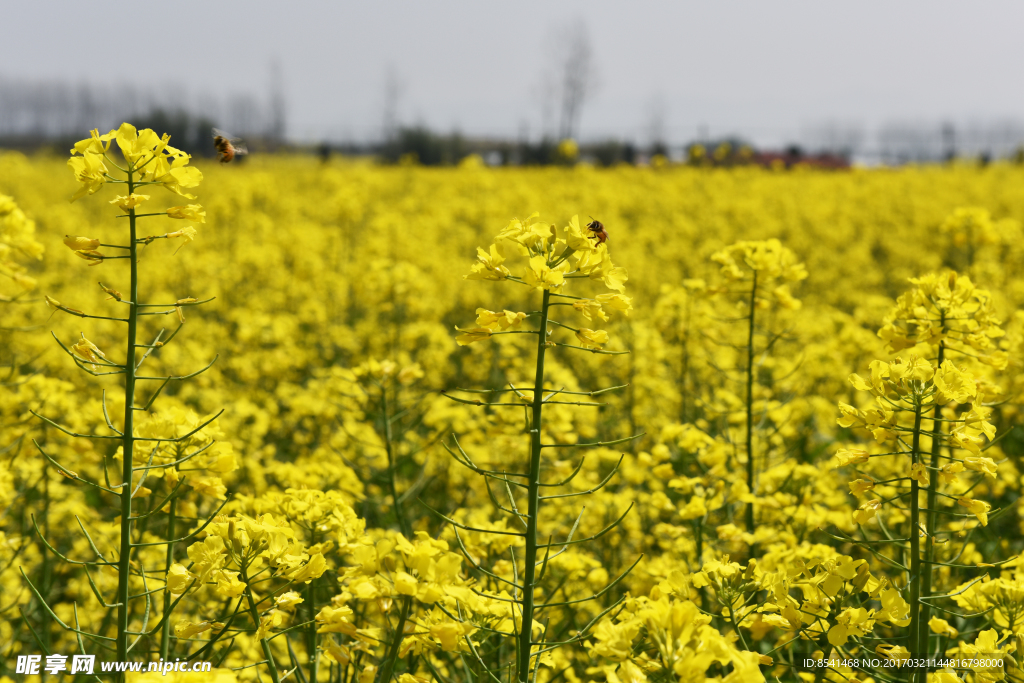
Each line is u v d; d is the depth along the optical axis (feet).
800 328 30.94
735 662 6.81
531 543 8.79
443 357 27.99
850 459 9.44
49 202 75.31
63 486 18.34
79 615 14.90
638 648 8.64
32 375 18.28
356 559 8.79
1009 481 16.78
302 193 90.53
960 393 8.95
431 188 92.12
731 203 73.46
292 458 24.16
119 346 28.50
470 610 9.40
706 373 26.94
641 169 123.03
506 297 41.24
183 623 9.20
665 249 50.49
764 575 10.02
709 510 14.10
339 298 38.09
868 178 104.63
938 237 54.29
